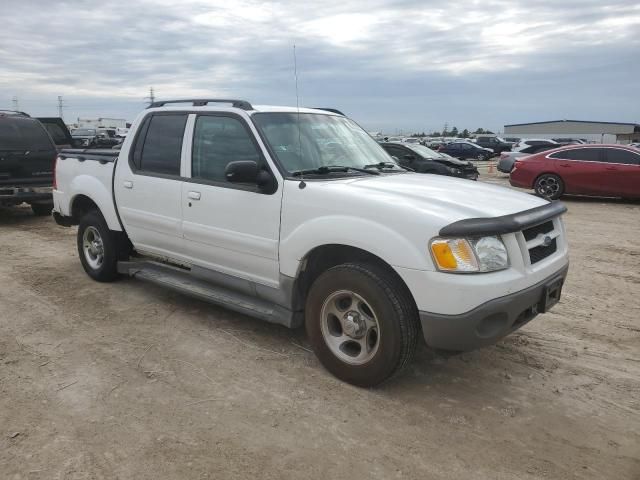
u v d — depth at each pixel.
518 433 3.29
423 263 3.30
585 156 14.59
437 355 4.35
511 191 4.25
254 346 4.46
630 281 6.66
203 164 4.68
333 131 4.80
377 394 3.71
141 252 5.52
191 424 3.31
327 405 3.55
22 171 10.08
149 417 3.38
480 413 3.50
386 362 3.54
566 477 2.88
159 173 5.05
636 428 3.36
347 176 4.20
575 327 5.05
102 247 6.00
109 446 3.08
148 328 4.83
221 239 4.46
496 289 3.26
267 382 3.85
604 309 5.58
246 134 4.36
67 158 6.36
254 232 4.21
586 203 14.28
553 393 3.78
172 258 5.12
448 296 3.24
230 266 4.52
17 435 3.17
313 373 3.99
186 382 3.84
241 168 3.91
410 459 3.01
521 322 3.60
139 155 5.29
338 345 3.89
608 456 3.07
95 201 5.78
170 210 4.92
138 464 2.92
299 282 4.10
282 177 4.06
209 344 4.50
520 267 3.44
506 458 3.04
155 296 5.70
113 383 3.81
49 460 2.94
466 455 3.05
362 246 3.54
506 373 4.07
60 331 4.74
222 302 4.52
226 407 3.51
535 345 4.60
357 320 3.72
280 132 4.39
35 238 8.87
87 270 6.26
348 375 3.79
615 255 8.10
